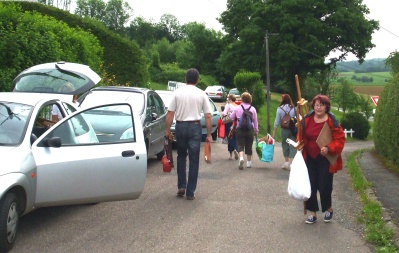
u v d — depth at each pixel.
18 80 11.38
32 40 14.80
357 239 7.00
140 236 6.86
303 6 55.75
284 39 56.22
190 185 8.98
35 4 25.67
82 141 7.14
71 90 11.10
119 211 8.10
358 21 56.56
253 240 6.86
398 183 10.71
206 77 74.19
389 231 7.07
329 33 56.03
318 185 7.60
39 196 6.42
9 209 5.90
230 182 10.78
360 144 33.41
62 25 17.83
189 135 8.88
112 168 7.01
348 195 9.78
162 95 17.20
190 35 84.94
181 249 6.39
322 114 7.44
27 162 6.21
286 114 12.61
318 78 59.06
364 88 64.81
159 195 9.29
